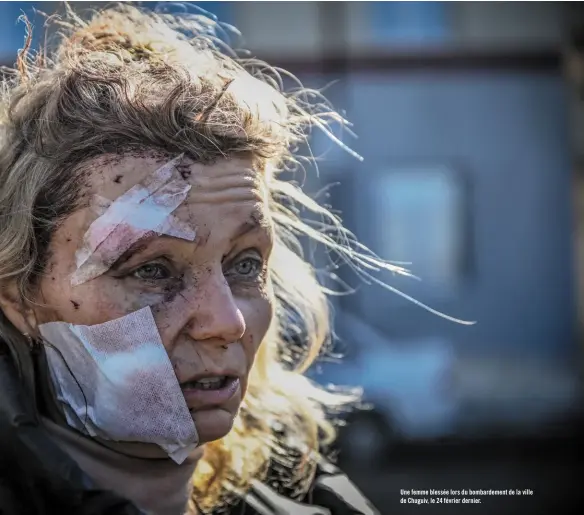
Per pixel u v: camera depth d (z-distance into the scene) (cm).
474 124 2345
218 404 256
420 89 2303
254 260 267
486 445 1480
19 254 253
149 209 246
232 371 255
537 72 2317
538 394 1762
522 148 2356
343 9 2173
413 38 2234
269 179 289
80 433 255
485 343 2344
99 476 256
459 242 2372
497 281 2370
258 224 261
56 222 249
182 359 250
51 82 269
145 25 308
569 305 2372
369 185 2317
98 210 246
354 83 2231
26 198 253
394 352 1464
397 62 2245
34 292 254
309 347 353
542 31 2264
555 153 2361
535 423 1598
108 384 247
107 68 271
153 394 247
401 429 1420
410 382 1435
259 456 323
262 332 267
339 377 1395
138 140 252
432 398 1451
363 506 323
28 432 235
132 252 246
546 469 1345
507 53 2280
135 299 248
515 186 2370
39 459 231
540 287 2372
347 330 1451
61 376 254
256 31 2078
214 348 253
